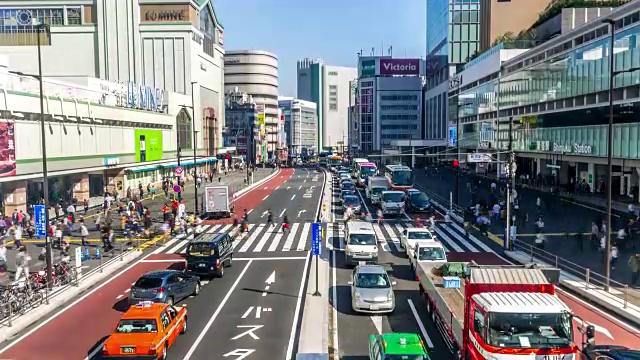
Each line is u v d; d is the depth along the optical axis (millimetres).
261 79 185500
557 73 59969
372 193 59062
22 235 40969
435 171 97500
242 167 128000
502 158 78750
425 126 155250
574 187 61719
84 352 18672
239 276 29406
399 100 177375
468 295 15258
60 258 33281
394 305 22781
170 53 89312
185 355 18266
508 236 34812
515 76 73625
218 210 50406
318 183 88312
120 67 87125
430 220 43719
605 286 24609
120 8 87125
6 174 41438
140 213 47625
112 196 61062
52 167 48250
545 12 82562
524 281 15406
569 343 13352
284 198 66188
